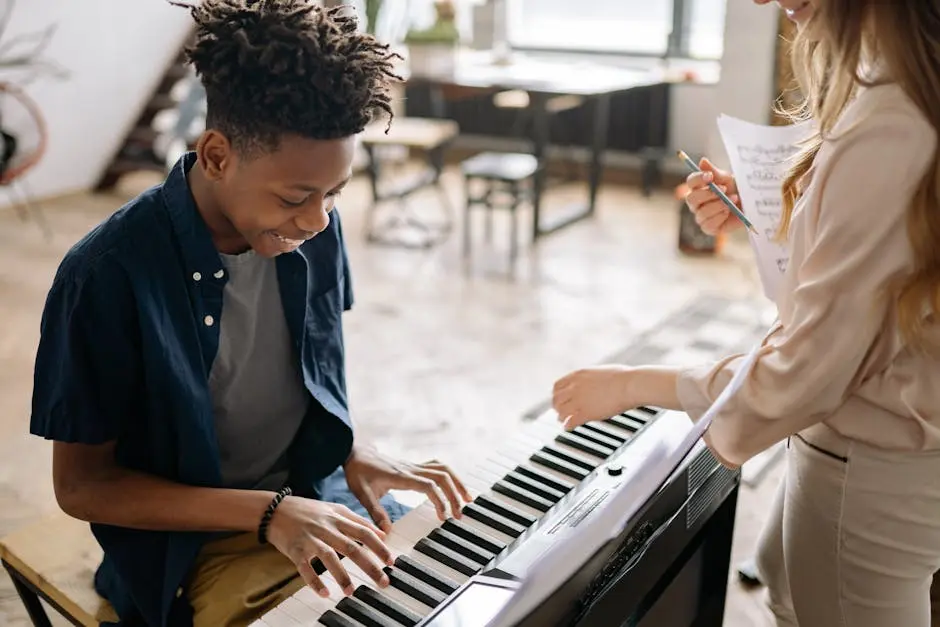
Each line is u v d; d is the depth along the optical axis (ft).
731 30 16.28
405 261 15.76
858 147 3.31
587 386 4.17
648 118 20.98
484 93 17.69
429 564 3.76
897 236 3.29
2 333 12.75
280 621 3.54
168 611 4.27
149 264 3.88
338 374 4.76
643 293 14.17
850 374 3.50
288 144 3.42
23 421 10.28
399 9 22.26
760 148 4.73
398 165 22.12
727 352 11.55
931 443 3.67
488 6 21.30
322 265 4.60
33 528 5.28
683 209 15.87
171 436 4.11
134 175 21.74
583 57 22.65
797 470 4.14
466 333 12.72
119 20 19.81
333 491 5.10
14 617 7.22
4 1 17.85
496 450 4.58
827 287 3.41
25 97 18.58
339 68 3.37
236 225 3.78
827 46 3.55
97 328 3.79
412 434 10.01
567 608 3.42
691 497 4.33
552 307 13.65
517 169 15.24
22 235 17.19
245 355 4.36
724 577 5.32
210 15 3.46
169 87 20.88
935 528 3.87
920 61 3.21
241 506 3.95
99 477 4.10
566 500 4.09
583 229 17.69
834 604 4.20
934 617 5.81
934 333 3.48
